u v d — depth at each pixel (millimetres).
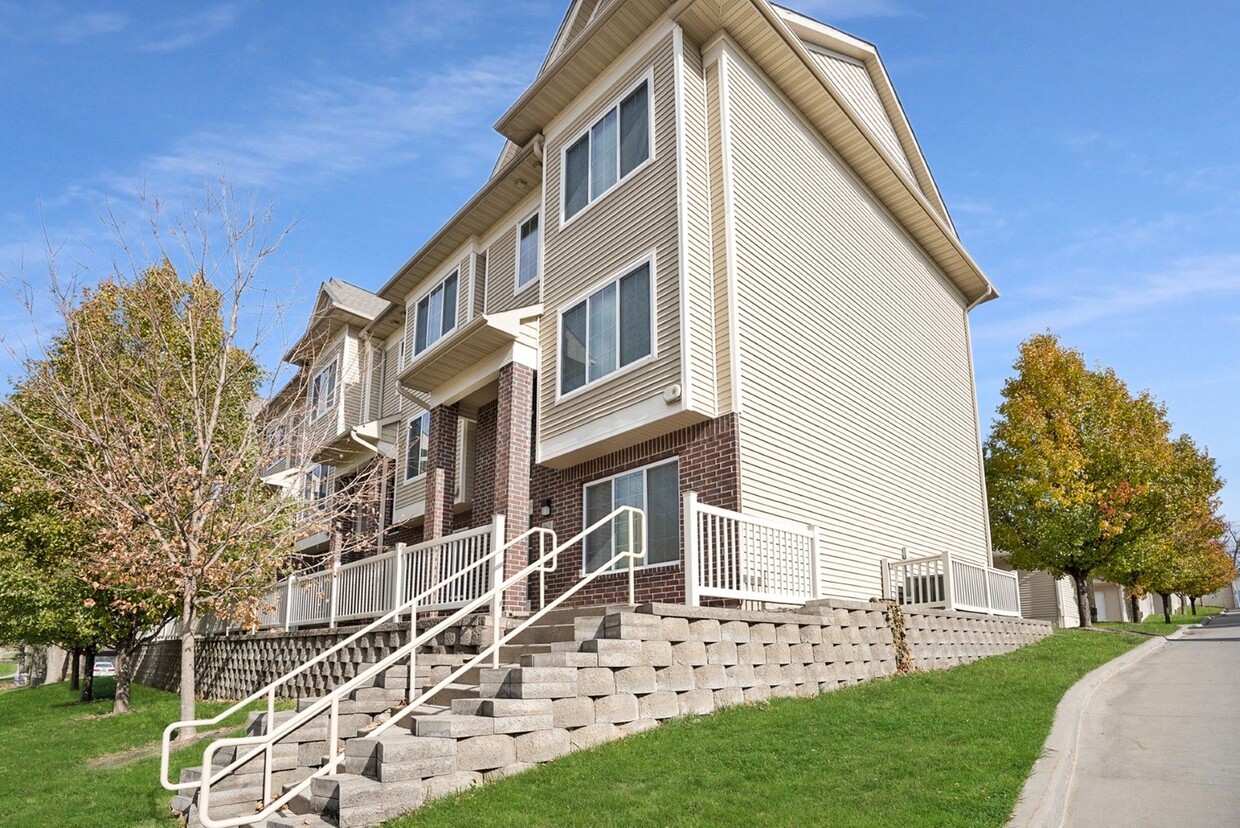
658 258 11547
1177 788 5797
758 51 12680
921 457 15727
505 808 5383
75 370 11914
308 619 15336
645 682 7301
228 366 12250
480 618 9273
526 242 15953
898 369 15531
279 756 7066
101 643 17578
